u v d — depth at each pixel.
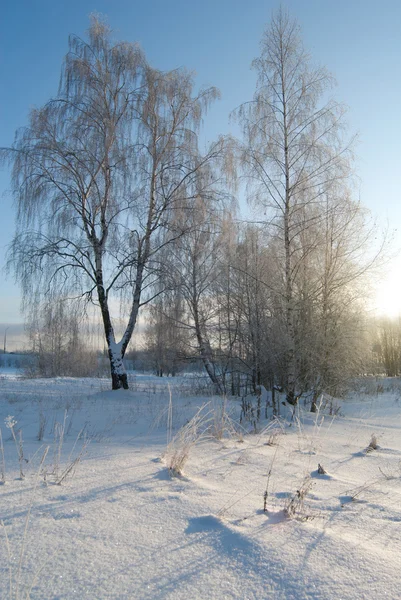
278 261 12.39
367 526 2.82
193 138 16.55
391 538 2.61
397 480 4.30
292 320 12.09
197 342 16.09
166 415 9.40
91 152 15.56
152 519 2.77
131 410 10.61
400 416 11.32
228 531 2.56
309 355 12.11
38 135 15.33
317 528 2.69
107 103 16.19
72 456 4.77
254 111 12.38
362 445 6.73
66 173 15.67
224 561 2.21
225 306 14.51
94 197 16.03
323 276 11.99
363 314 12.92
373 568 2.16
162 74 16.47
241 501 3.21
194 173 16.27
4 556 2.23
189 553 2.29
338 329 12.12
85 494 3.27
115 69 16.39
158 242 16.06
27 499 3.14
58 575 2.05
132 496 3.24
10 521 2.70
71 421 8.16
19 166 15.22
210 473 4.14
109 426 7.91
